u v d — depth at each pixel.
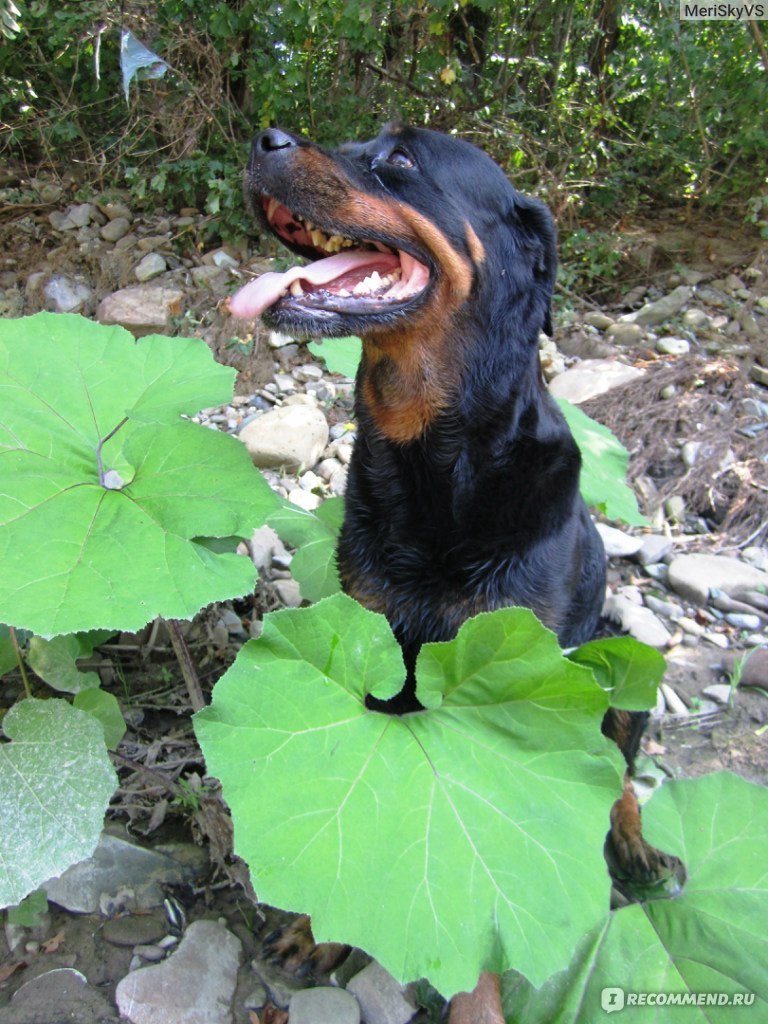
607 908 0.50
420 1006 0.60
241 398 1.60
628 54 2.24
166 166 2.01
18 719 0.59
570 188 2.19
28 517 0.59
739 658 1.01
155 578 0.56
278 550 1.10
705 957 0.55
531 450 0.75
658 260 2.11
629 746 0.80
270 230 0.81
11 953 0.63
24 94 2.24
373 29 1.84
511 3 2.14
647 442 1.44
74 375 0.75
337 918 0.46
